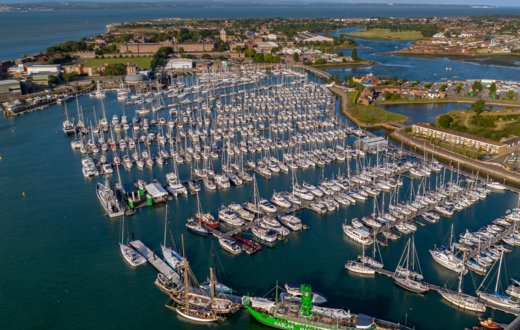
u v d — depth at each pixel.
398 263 133.25
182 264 129.62
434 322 110.06
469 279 126.12
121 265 134.88
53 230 155.62
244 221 158.12
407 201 170.50
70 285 126.00
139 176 199.62
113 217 163.50
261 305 110.44
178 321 112.44
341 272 130.38
